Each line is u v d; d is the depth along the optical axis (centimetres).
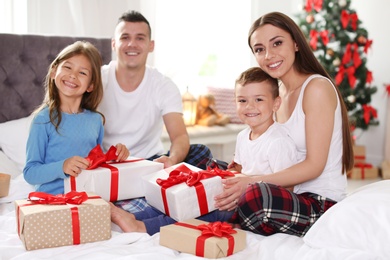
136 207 191
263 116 191
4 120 271
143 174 196
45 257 148
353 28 412
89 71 206
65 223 156
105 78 242
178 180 180
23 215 152
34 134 197
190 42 421
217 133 374
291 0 477
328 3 414
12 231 172
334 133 184
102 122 219
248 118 192
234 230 158
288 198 167
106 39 303
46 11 319
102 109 240
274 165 187
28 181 195
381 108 454
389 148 438
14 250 153
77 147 203
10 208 198
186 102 380
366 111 414
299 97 185
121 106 240
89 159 190
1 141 244
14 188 207
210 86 417
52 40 282
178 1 407
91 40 296
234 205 179
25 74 274
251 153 195
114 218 173
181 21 411
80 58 204
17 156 242
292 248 152
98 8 341
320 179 185
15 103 273
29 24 313
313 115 179
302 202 170
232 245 151
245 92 191
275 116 206
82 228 159
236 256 151
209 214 184
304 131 185
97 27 339
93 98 214
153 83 245
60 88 200
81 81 203
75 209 158
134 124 242
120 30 235
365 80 417
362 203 153
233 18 448
